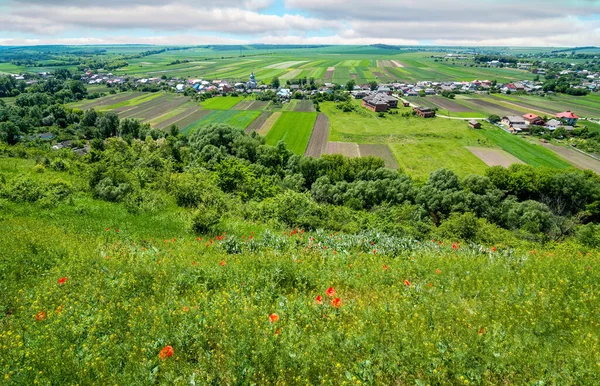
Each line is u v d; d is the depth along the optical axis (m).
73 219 20.97
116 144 44.75
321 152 88.12
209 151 65.81
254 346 6.88
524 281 10.39
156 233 19.83
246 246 15.48
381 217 32.91
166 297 9.43
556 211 56.31
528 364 6.31
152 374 6.27
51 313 8.49
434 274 11.05
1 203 22.31
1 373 6.23
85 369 6.32
